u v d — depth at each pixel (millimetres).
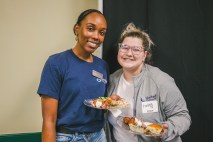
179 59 1941
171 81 1661
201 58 1956
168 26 1913
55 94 1411
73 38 2043
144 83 1652
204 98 1974
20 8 1948
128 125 1554
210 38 1945
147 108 1614
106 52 1885
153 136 1602
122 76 1741
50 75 1403
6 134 1959
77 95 1451
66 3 2021
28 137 1964
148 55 1790
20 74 1991
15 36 1956
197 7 1934
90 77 1509
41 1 1979
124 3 1885
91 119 1505
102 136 1625
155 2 1889
